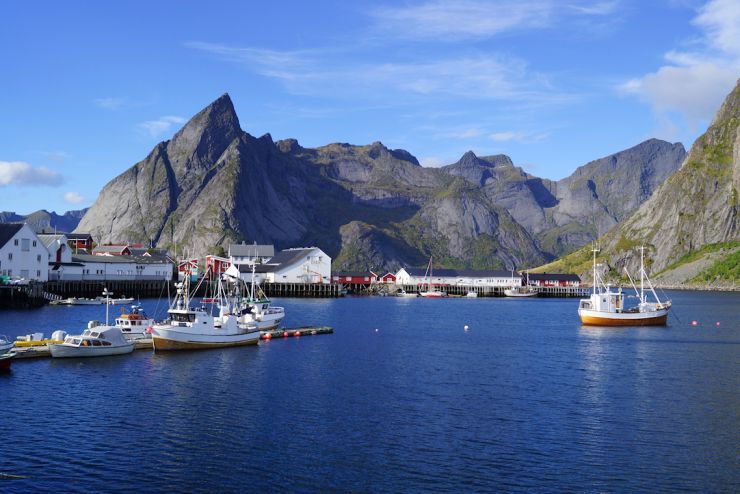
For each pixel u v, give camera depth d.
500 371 73.31
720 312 174.50
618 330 121.88
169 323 82.88
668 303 137.00
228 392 60.28
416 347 92.25
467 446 45.75
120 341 77.50
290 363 75.81
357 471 41.06
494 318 149.75
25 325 103.56
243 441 46.22
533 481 39.88
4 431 47.25
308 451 44.41
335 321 134.75
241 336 88.38
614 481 40.03
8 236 148.50
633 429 50.06
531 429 49.81
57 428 48.28
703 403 58.34
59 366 69.50
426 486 38.97
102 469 40.78
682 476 40.88
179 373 68.19
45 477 39.38
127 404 55.28
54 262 181.00
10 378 63.44
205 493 37.75
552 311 178.25
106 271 194.00
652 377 70.62
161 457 42.94
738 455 44.53
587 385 65.88
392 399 58.59
